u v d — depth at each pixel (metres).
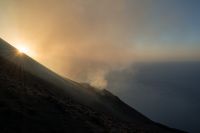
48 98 46.41
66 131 36.66
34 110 37.84
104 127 47.06
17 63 82.31
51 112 40.62
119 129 53.50
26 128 31.86
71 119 41.97
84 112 50.72
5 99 36.44
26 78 64.31
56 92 75.44
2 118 31.22
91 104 109.81
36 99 42.84
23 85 48.16
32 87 54.44
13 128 30.39
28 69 85.62
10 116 32.47
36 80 72.00
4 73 52.22
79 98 104.12
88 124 43.44
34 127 33.06
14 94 39.72
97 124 47.03
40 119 36.09
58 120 38.94
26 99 40.59
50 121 37.16
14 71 64.81
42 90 59.25
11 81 46.22
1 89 39.22
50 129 34.84
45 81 82.81
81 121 43.44
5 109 33.44
